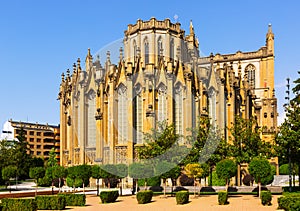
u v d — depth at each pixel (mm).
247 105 98688
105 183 81125
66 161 99750
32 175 66500
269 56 116062
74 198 44812
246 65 118375
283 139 55344
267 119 109375
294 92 70125
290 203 35250
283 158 64125
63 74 105875
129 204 44750
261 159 51906
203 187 62531
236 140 57781
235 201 45906
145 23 95062
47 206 41781
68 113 100188
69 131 97562
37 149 180750
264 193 41938
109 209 40094
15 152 112750
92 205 45188
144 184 63281
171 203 44625
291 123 56375
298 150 54656
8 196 62781
